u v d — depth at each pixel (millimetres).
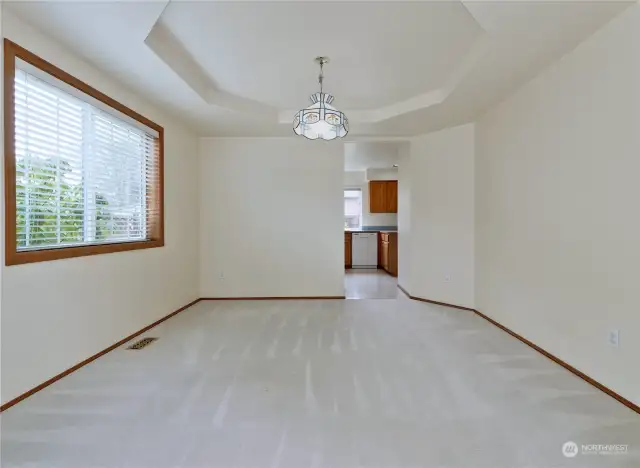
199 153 5453
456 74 3412
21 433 1957
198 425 2039
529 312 3385
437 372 2771
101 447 1834
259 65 3361
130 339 3564
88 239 3088
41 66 2457
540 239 3195
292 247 5535
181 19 2594
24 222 2443
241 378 2668
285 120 4750
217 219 5496
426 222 5273
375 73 3527
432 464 1714
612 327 2381
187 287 5012
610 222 2396
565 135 2836
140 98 3732
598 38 2461
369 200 9672
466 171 4746
